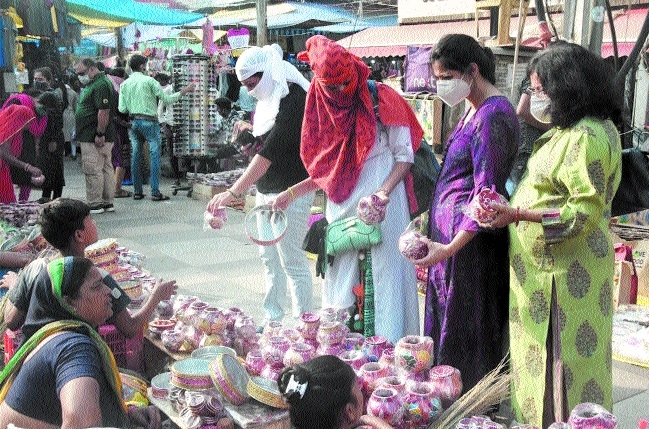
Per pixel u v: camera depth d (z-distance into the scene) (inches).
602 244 100.0
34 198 382.6
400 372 118.6
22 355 95.3
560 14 260.7
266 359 125.3
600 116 98.5
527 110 155.0
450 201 117.1
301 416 80.9
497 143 109.7
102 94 328.5
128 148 424.8
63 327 95.5
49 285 96.0
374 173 135.3
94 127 333.1
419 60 269.0
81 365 91.0
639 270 206.1
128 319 118.1
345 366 83.4
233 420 112.4
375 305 137.7
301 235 166.2
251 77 154.5
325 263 142.7
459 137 116.5
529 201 103.0
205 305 146.9
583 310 100.1
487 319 117.6
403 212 137.9
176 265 252.4
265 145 158.2
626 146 200.4
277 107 155.9
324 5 663.1
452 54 111.7
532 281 103.7
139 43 724.0
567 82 95.7
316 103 136.3
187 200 379.6
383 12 628.1
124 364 150.4
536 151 103.7
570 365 100.7
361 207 126.2
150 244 282.2
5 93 316.2
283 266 170.1
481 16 408.2
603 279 100.6
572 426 91.7
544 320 102.7
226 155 412.2
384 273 136.8
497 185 110.5
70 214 114.5
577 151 95.3
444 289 118.3
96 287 97.9
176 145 405.4
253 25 642.8
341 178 135.0
